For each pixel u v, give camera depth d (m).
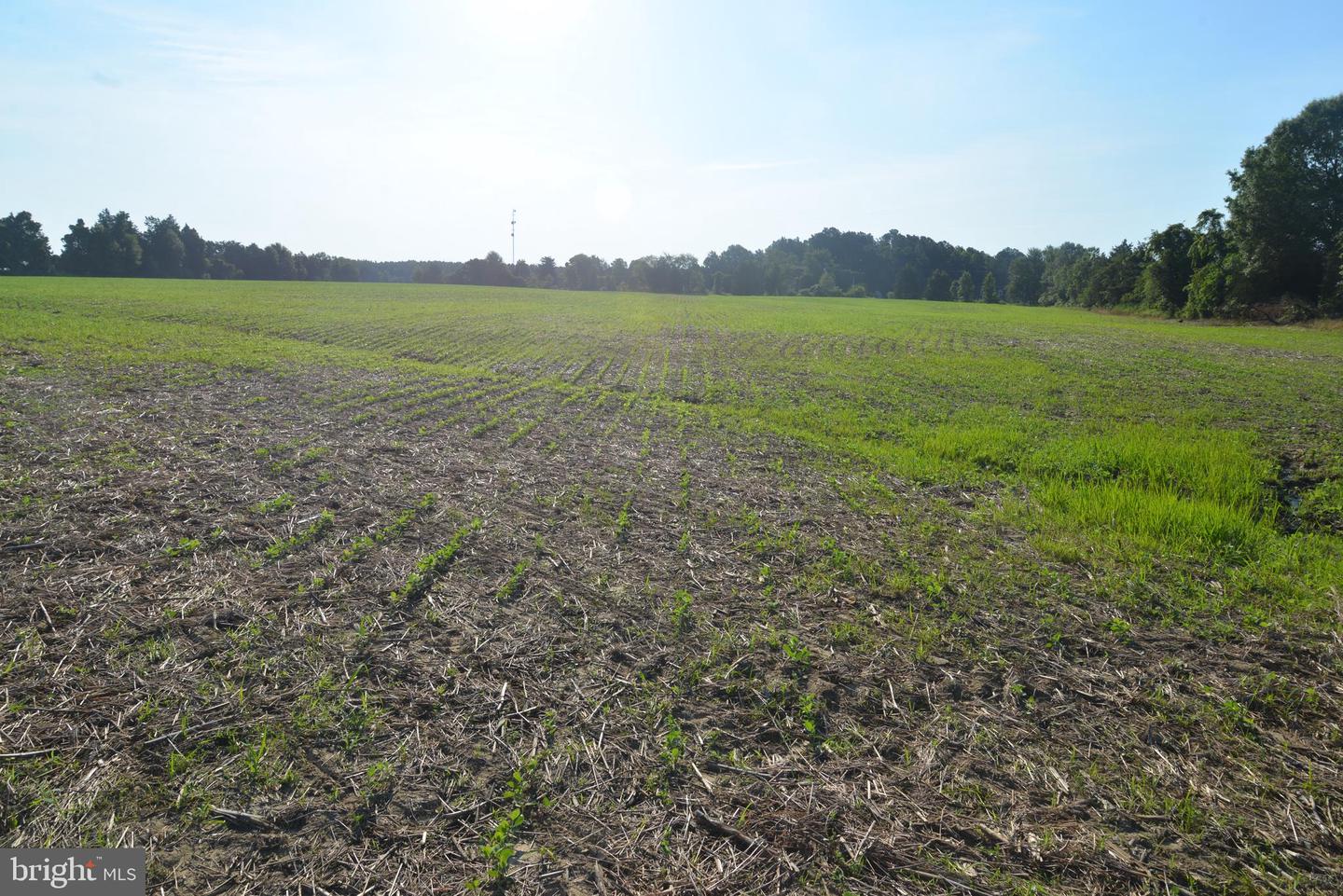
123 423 11.45
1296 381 23.19
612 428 14.34
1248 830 4.09
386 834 3.76
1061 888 3.65
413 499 8.95
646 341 34.16
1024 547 8.55
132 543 6.93
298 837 3.72
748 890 3.56
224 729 4.44
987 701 5.25
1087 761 4.64
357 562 6.93
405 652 5.46
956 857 3.81
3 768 4.00
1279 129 52.94
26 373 15.20
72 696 4.66
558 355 27.75
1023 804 4.21
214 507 8.02
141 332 25.42
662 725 4.79
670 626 6.12
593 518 8.70
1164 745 4.83
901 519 9.41
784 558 7.79
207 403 13.77
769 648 5.83
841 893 3.56
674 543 8.09
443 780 4.17
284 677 5.02
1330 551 9.27
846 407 18.62
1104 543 8.81
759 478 11.27
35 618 5.51
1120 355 30.27
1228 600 7.12
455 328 36.34
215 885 3.41
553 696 5.04
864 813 4.09
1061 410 18.83
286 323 34.25
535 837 3.81
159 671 4.99
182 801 3.88
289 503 8.38
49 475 8.59
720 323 46.97
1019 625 6.46
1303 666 5.93
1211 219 63.12
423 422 13.62
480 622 5.99
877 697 5.22
